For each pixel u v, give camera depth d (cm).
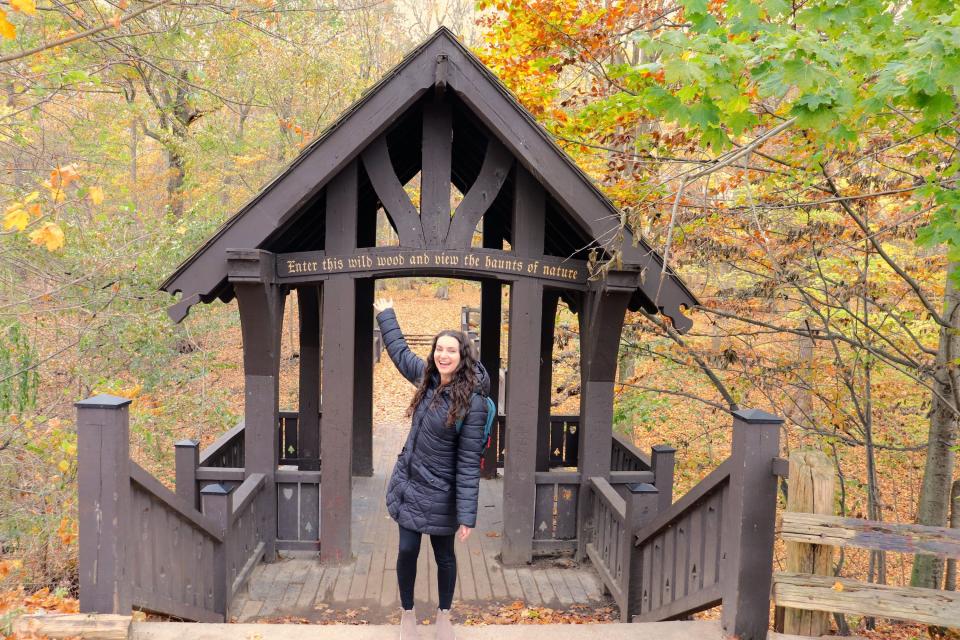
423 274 550
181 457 527
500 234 846
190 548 386
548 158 492
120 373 910
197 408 1009
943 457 721
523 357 544
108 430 285
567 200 495
